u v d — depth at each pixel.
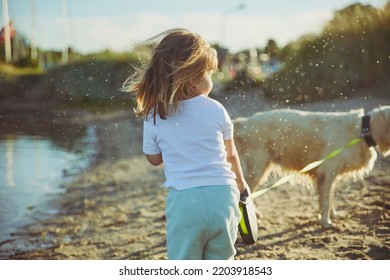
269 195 8.08
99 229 6.93
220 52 33.28
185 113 3.22
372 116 6.24
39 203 8.70
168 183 3.20
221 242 3.13
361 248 5.19
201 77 3.29
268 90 20.86
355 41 19.41
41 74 35.62
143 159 13.06
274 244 5.64
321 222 6.21
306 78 20.08
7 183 10.58
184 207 3.09
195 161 3.16
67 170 12.02
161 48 3.29
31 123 24.52
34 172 11.87
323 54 20.27
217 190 3.12
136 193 9.07
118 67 32.84
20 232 6.97
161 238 6.28
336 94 19.06
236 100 20.86
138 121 22.67
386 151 6.28
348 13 20.56
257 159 6.63
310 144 6.50
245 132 6.65
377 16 19.41
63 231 6.95
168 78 3.22
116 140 17.36
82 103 31.83
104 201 8.64
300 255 5.19
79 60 34.78
